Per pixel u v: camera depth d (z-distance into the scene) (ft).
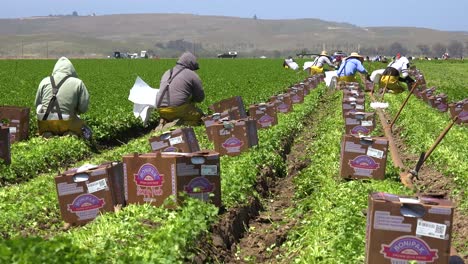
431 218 26.66
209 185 36.27
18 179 51.78
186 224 30.76
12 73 186.39
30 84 136.36
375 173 45.57
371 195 27.94
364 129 63.72
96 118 73.67
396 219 26.89
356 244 30.94
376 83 126.82
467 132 72.13
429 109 92.32
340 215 36.01
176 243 28.55
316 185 47.09
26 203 37.47
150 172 35.76
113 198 35.24
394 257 27.04
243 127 53.62
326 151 57.93
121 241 29.43
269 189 49.34
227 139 53.57
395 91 118.93
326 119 85.71
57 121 62.80
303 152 65.87
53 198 39.01
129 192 36.27
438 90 130.31
